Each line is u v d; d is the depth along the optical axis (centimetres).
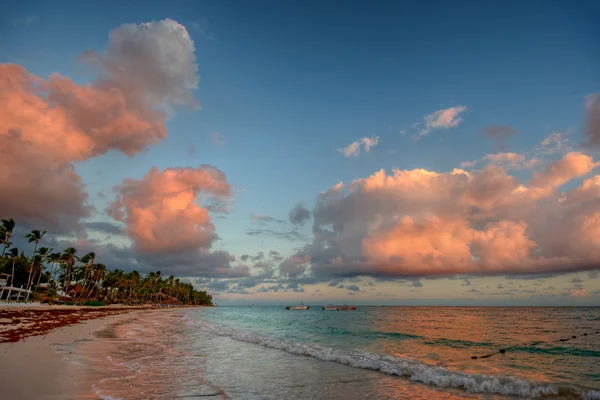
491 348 2645
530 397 1205
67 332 2938
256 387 1259
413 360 2022
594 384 1422
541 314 10275
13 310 5425
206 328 4062
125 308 12788
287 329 4562
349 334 3866
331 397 1150
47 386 1083
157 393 1099
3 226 8131
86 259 11919
